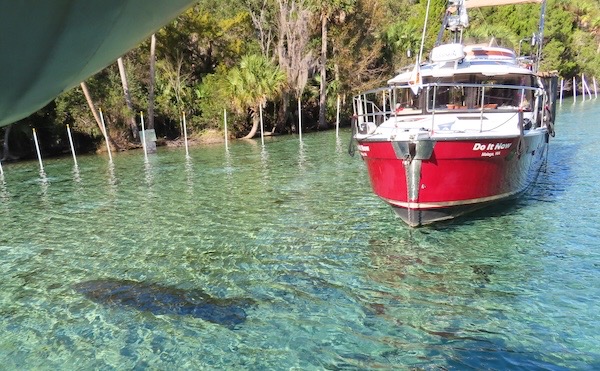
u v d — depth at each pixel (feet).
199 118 107.65
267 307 20.25
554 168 46.73
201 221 34.86
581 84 181.27
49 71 5.66
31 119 91.56
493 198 30.01
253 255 26.78
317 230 30.76
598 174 42.68
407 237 28.14
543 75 38.73
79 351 17.61
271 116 110.52
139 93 103.24
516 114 30.73
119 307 21.09
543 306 18.99
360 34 116.47
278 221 33.55
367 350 16.66
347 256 25.72
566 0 178.81
